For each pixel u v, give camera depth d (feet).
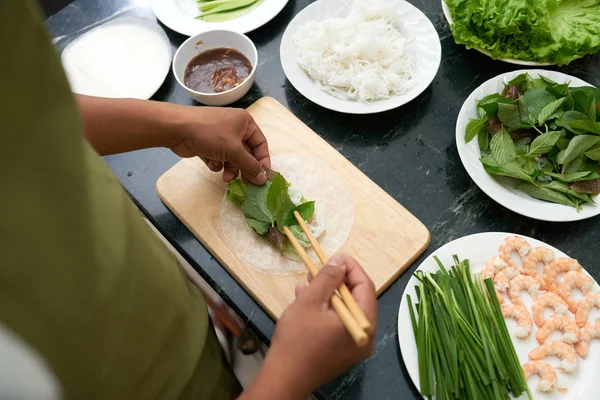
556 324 2.57
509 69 3.68
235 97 3.55
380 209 3.08
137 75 3.79
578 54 3.46
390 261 2.89
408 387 2.58
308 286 2.18
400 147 3.40
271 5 4.09
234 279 2.99
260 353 3.13
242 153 2.91
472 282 2.69
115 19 4.18
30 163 1.33
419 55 3.65
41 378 1.35
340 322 2.10
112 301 1.64
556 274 2.71
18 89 1.27
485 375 2.47
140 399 1.96
